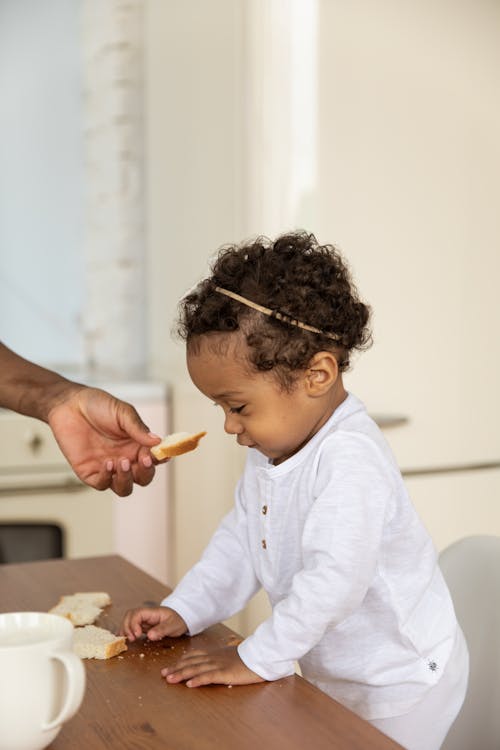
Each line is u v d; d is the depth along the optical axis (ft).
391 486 3.30
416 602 3.45
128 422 3.67
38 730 2.29
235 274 3.29
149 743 2.48
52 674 2.30
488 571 3.74
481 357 6.94
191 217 7.55
